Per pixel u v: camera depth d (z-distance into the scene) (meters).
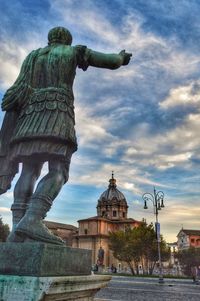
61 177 3.04
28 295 2.10
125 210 91.56
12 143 3.06
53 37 3.56
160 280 29.36
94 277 2.80
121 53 3.71
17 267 2.29
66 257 2.61
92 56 3.46
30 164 3.22
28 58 3.38
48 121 2.99
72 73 3.35
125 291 18.58
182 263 65.12
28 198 3.20
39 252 2.30
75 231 94.00
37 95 3.15
